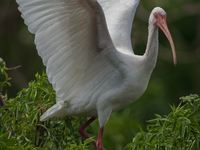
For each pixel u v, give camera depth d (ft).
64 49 30.14
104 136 40.86
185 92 58.80
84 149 27.27
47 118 30.86
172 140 28.32
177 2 60.70
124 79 31.30
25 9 29.12
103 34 29.86
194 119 27.84
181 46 61.00
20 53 58.65
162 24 32.30
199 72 59.88
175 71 59.26
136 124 42.39
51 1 28.71
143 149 28.37
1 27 60.39
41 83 31.63
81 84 31.65
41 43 29.66
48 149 31.17
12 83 57.06
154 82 56.29
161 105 53.98
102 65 31.14
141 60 31.65
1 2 61.52
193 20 61.52
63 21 29.22
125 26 36.58
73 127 33.45
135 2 38.63
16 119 29.27
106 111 31.89
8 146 25.77
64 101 31.78
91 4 27.99
